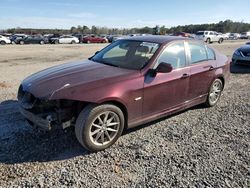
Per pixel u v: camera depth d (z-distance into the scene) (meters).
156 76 4.38
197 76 5.22
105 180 3.23
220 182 3.24
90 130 3.72
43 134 4.33
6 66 11.30
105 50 5.30
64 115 3.72
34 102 3.74
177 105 4.96
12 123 4.71
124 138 4.33
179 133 4.59
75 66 4.59
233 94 7.17
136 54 4.68
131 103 4.08
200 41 5.58
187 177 3.33
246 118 5.39
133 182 3.21
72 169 3.43
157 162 3.65
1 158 3.62
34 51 20.30
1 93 6.58
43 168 3.44
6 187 3.04
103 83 3.83
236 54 11.23
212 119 5.29
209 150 4.02
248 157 3.85
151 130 4.67
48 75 4.17
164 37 5.16
